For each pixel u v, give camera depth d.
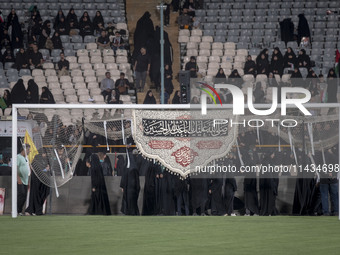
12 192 40.75
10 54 79.50
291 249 26.05
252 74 74.50
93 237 30.12
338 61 78.81
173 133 42.44
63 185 43.69
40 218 40.28
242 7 87.88
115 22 86.19
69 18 82.62
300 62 76.50
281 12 86.94
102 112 60.59
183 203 43.62
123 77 73.00
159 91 75.69
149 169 43.16
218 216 41.94
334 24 86.00
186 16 84.12
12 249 26.12
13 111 40.88
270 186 42.59
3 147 49.59
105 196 43.12
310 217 41.12
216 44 81.94
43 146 43.38
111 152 47.81
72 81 77.50
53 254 24.69
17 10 87.25
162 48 71.12
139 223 36.84
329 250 25.77
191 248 26.33
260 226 35.19
